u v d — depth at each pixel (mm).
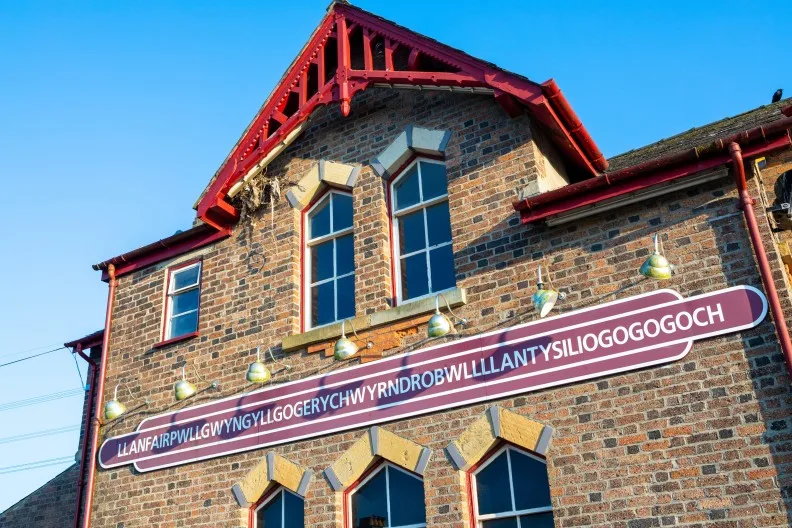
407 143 11383
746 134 8523
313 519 10008
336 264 11773
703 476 7809
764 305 8062
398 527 9547
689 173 8805
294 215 12195
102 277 14125
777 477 7469
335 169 11977
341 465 10031
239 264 12398
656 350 8438
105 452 12500
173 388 12250
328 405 10445
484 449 9047
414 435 9602
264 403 11070
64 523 14734
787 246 9031
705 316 8328
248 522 10688
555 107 10094
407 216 11328
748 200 8484
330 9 12578
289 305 11539
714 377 8070
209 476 11195
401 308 10273
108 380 13156
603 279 9102
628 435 8297
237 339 11852
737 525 7512
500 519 8914
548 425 8750
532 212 9648
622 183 9156
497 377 9266
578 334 8953
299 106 12484
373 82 11641
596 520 8180
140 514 11664
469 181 10594
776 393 7719
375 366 10234
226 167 12570
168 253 13422
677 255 8758
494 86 10352
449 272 10586
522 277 9625
